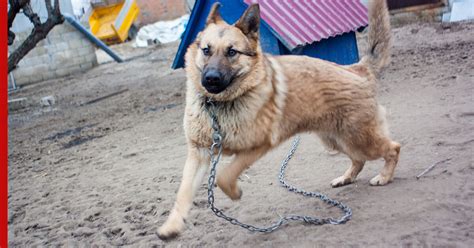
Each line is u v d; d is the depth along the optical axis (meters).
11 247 4.60
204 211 4.89
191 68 4.29
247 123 4.08
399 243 3.49
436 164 5.07
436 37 14.43
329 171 5.68
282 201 4.89
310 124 4.59
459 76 9.09
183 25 28.03
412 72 10.45
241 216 4.63
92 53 21.77
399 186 4.67
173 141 8.25
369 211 4.20
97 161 7.75
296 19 8.66
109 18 28.08
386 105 8.16
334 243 3.66
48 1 11.12
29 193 6.50
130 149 8.18
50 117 12.82
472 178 4.48
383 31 4.93
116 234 4.70
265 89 4.14
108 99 14.27
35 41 11.33
